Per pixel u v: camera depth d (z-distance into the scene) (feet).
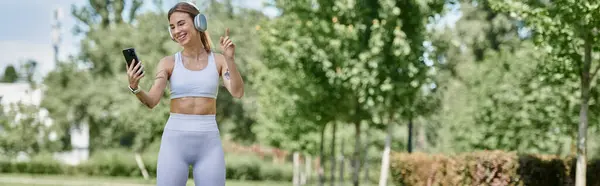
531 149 79.25
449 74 140.56
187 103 14.93
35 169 132.77
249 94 164.25
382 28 52.49
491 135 84.79
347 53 55.21
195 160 15.01
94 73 171.32
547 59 43.68
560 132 75.82
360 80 54.29
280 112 91.91
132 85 14.28
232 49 14.85
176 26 14.97
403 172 56.34
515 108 81.87
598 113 62.69
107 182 110.22
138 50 154.10
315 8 57.52
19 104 140.87
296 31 59.98
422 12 52.34
